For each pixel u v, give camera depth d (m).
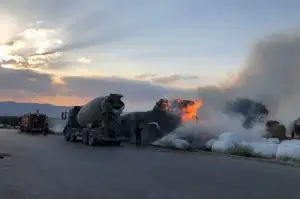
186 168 16.70
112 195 9.82
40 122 50.81
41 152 22.28
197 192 10.69
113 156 21.39
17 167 14.98
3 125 74.38
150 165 17.33
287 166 19.28
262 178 14.34
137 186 11.32
